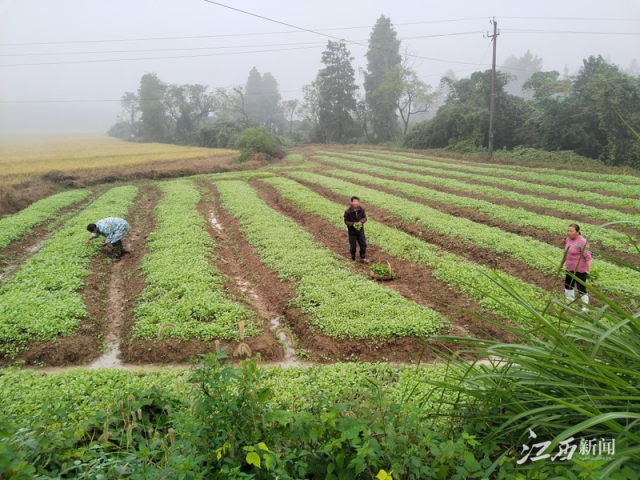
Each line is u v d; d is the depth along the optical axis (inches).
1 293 451.8
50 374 312.7
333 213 779.4
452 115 2043.6
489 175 1259.8
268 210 833.5
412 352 340.8
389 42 3189.0
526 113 1824.6
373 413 144.3
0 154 2128.4
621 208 781.9
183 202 925.2
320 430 135.4
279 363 340.8
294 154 2242.9
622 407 116.2
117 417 171.2
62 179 1248.8
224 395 146.6
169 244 603.5
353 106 3065.9
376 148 2502.5
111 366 345.4
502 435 142.6
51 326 369.1
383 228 669.9
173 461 126.6
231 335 359.9
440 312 409.7
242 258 593.3
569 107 1521.9
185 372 300.8
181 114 3651.6
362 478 131.9
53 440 143.9
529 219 689.0
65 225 751.1
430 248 572.1
